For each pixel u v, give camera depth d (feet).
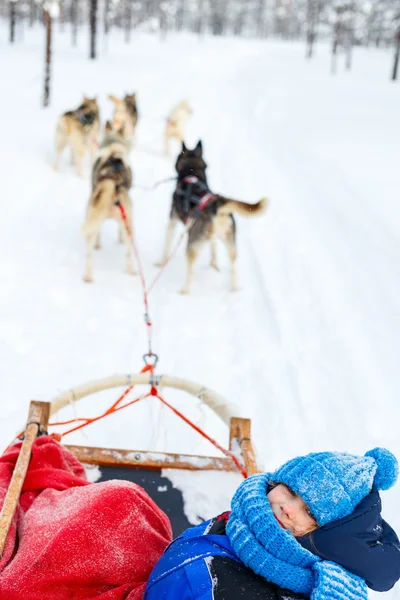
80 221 25.55
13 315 17.22
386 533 5.33
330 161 36.83
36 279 19.65
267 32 261.03
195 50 124.88
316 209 29.07
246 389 14.61
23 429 8.68
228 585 4.94
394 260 22.35
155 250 23.80
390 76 103.04
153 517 6.48
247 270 22.36
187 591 4.98
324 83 82.33
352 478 5.11
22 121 40.22
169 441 12.25
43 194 27.86
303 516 5.14
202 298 19.81
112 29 156.66
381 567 5.02
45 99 45.32
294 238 25.29
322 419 13.56
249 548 5.05
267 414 13.64
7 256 20.89
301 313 18.80
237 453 8.77
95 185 20.08
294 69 105.29
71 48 103.55
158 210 28.50
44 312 17.66
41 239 22.89
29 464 7.39
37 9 156.04
